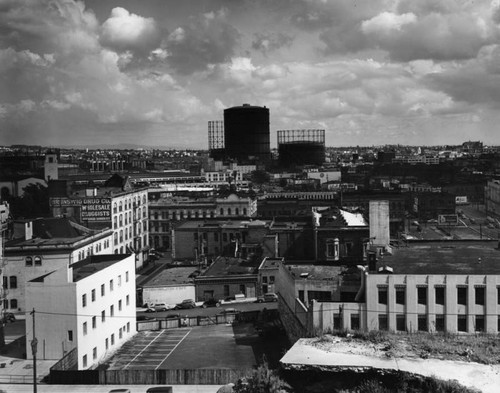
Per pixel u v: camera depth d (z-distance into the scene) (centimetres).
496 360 5462
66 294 7606
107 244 14200
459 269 6875
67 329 7612
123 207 16400
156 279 12781
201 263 14400
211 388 6612
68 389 6619
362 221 13700
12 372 7188
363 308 6612
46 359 7656
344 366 5266
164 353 8462
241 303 11675
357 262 8844
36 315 7656
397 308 6588
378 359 5472
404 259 7469
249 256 13512
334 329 6606
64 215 14525
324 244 12250
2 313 10775
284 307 8956
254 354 8119
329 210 14825
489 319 6481
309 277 8056
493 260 7344
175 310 11456
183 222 16262
